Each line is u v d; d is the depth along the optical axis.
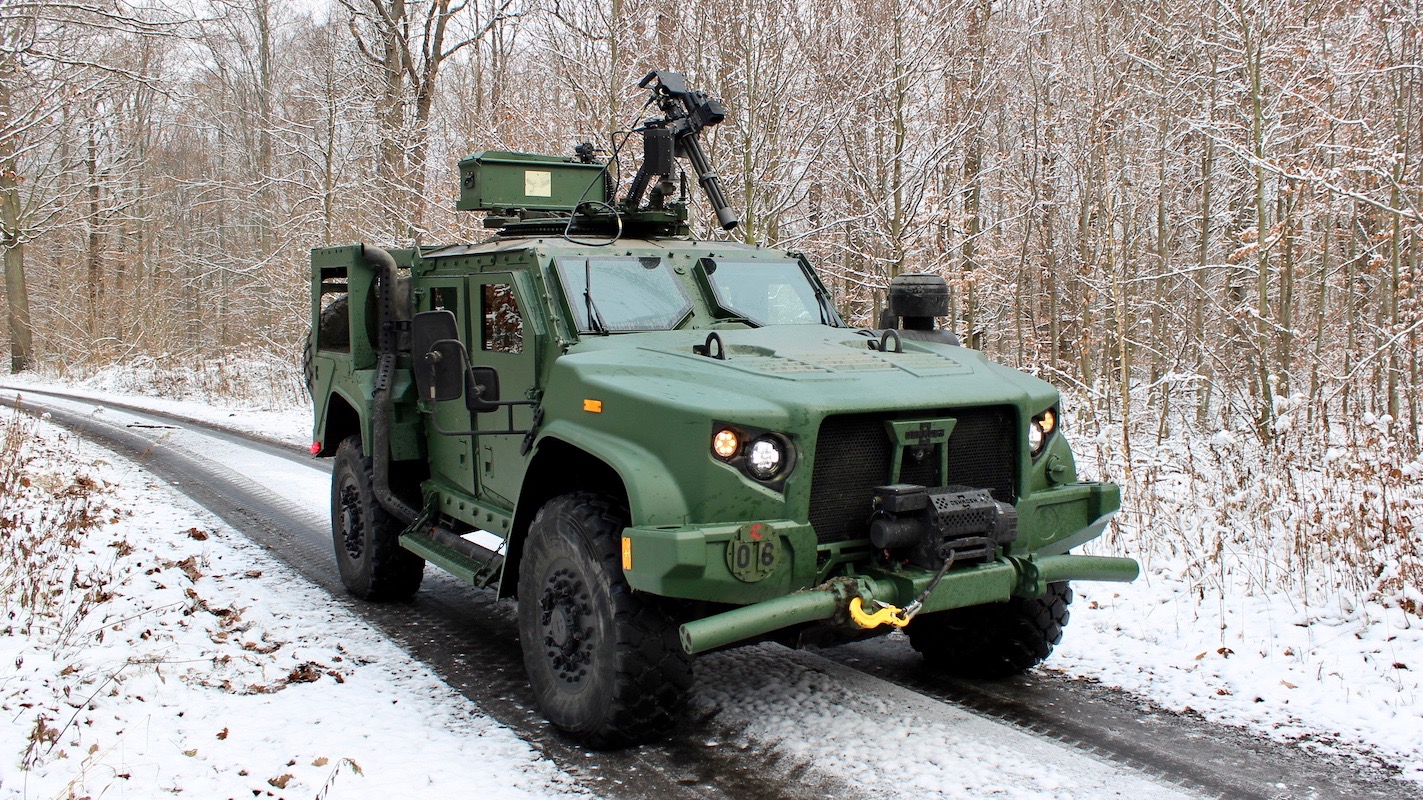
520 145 14.14
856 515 4.25
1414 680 4.78
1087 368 15.26
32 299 33.28
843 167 13.37
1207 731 4.42
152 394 23.12
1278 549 6.71
